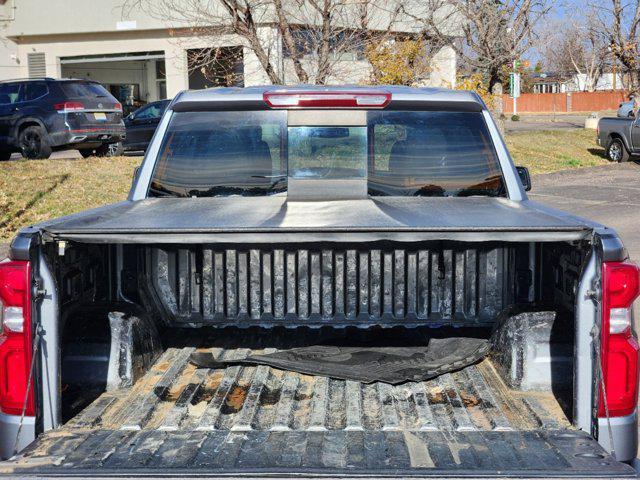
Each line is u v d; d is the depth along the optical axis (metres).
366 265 4.02
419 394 3.40
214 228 2.90
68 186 14.63
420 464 2.70
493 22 18.62
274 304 4.07
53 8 31.17
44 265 2.90
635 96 30.31
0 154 19.25
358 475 2.57
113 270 3.87
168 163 4.21
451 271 3.98
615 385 2.87
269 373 3.67
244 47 15.52
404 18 17.48
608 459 2.68
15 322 2.86
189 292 4.08
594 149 26.17
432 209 3.57
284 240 2.91
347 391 3.44
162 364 3.80
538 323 3.43
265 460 2.75
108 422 3.12
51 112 18.12
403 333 4.22
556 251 3.54
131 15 30.11
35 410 2.91
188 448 2.86
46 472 2.59
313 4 13.98
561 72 74.88
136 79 35.66
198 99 4.19
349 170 4.10
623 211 14.97
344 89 4.24
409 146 4.16
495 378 3.58
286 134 4.17
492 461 2.71
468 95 4.24
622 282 2.81
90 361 3.49
